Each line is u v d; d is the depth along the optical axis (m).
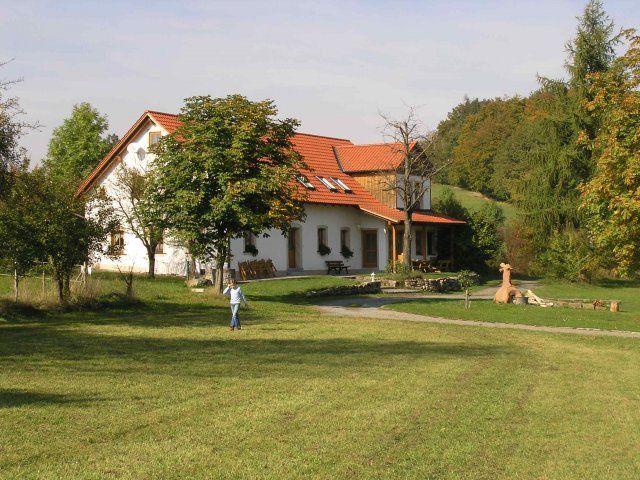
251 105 28.75
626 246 26.83
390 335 20.94
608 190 26.66
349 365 15.15
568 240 50.12
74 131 66.00
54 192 23.88
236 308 21.12
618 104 27.12
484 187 95.06
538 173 54.91
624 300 39.72
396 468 8.23
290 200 28.81
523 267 54.84
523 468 8.53
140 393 11.66
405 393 12.30
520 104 97.44
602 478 8.32
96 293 25.45
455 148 100.69
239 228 28.80
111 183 39.31
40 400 10.98
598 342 21.23
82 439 8.94
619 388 13.83
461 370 15.04
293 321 23.89
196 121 28.47
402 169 48.03
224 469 7.98
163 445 8.79
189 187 27.81
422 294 38.50
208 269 35.41
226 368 14.31
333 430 9.73
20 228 22.66
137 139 41.59
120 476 7.66
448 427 10.15
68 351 16.11
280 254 41.78
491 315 27.86
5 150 21.45
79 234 23.69
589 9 54.25
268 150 28.59
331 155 51.94
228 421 10.02
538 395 12.80
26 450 8.45
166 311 25.41
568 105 54.28
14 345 16.92
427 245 52.16
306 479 7.75
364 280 39.44
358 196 48.03
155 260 40.69
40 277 25.52
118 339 18.31
